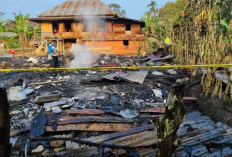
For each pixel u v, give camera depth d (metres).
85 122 4.56
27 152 3.61
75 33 22.09
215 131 4.16
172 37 12.92
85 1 25.00
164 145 1.71
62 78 8.93
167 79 8.84
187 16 11.48
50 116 4.88
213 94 6.50
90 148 3.56
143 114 5.16
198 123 4.54
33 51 21.47
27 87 7.56
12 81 8.52
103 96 6.36
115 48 21.28
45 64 12.00
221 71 8.55
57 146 3.77
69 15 22.48
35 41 25.27
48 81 8.44
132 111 5.22
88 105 5.68
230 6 9.90
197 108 6.09
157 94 6.66
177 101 1.64
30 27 31.03
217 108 5.71
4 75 9.64
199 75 8.88
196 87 7.70
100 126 4.48
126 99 6.20
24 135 4.18
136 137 3.91
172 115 1.66
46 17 22.92
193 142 3.75
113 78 8.03
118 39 20.98
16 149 3.72
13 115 5.05
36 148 3.73
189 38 10.29
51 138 3.61
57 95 5.93
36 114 5.11
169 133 1.68
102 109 5.36
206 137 3.92
